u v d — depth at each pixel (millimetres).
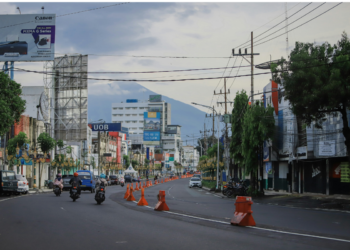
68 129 60406
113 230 12000
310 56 21953
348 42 22125
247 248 9086
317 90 21297
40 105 56812
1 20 51281
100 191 23453
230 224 13703
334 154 28234
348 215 17672
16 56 50938
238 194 35281
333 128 28500
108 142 106938
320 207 22656
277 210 20703
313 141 30969
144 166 134625
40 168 57531
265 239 10398
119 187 58500
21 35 51125
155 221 14523
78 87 60469
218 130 50031
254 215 17625
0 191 31422
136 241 10016
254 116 33094
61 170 65500
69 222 13984
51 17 51281
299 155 33562
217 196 37594
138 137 164375
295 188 37000
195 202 27406
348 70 21375
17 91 30984
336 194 30312
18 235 10977
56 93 61062
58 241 10008
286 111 36531
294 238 10586
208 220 14984
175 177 131125
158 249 8969
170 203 25641
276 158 40031
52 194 36000
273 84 39562
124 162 124312
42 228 12398
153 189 52125
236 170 66562
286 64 22984
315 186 33438
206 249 8977
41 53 51031
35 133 53875
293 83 21984
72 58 60656
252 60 33000
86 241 10008
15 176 33938
